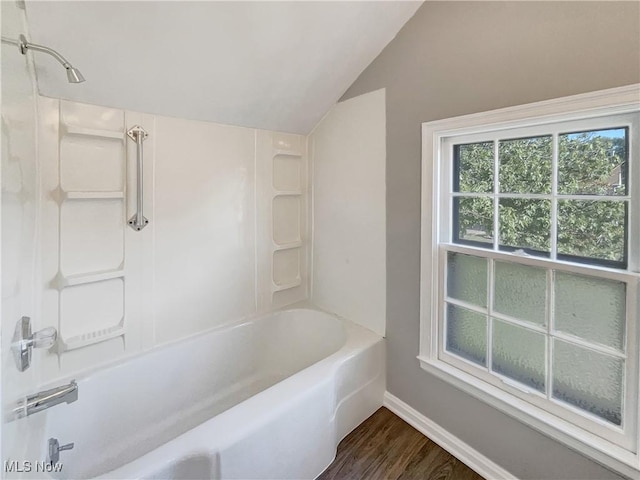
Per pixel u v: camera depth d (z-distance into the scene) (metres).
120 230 1.71
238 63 1.68
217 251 2.12
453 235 1.72
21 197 0.98
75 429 1.50
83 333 1.62
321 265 2.49
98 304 1.66
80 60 1.37
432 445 1.75
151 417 1.79
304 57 1.78
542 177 1.37
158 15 1.33
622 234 1.16
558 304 1.33
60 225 1.52
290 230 2.52
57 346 1.53
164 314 1.91
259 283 2.36
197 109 1.89
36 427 1.21
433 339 1.78
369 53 1.92
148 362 1.78
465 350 1.68
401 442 1.77
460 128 1.56
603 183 1.20
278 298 2.49
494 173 1.53
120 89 1.57
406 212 1.87
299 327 2.46
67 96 1.49
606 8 1.10
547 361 1.37
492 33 1.42
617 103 1.09
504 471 1.49
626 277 1.14
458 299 1.70
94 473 1.52
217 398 2.08
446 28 1.60
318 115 2.34
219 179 2.09
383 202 2.00
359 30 1.73
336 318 2.31
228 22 1.45
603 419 1.22
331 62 1.89
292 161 2.49
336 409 1.72
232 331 2.16
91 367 1.64
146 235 1.81
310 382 1.54
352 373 1.83
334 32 1.68
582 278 1.26
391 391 2.03
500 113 1.40
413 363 1.89
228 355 2.14
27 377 1.02
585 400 1.26
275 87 1.94
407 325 1.91
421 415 1.85
